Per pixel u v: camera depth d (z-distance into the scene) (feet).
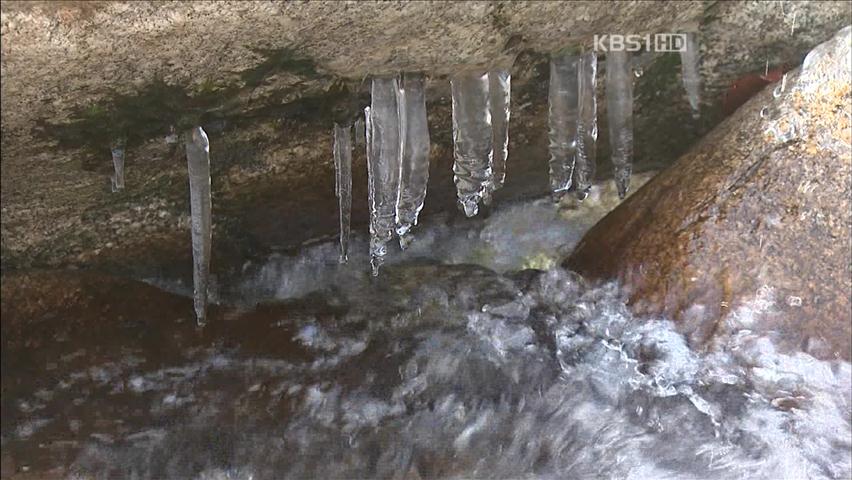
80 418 8.46
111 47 6.67
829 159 8.89
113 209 9.09
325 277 10.50
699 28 9.82
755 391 8.77
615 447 8.64
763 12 9.80
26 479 7.93
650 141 11.43
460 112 8.73
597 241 9.96
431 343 9.49
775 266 8.82
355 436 8.64
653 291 9.16
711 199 9.09
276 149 8.93
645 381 8.99
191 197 8.32
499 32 7.98
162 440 8.44
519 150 10.57
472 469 8.39
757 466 8.46
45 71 6.68
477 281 10.18
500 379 9.20
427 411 8.88
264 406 8.77
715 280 8.91
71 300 9.17
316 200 10.02
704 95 10.73
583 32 8.57
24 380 8.62
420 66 8.08
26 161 7.79
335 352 9.29
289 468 8.39
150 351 9.00
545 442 8.67
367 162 9.02
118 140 7.82
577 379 9.17
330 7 6.96
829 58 9.11
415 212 9.18
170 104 7.55
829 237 8.80
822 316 8.77
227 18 6.77
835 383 8.73
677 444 8.65
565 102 9.23
